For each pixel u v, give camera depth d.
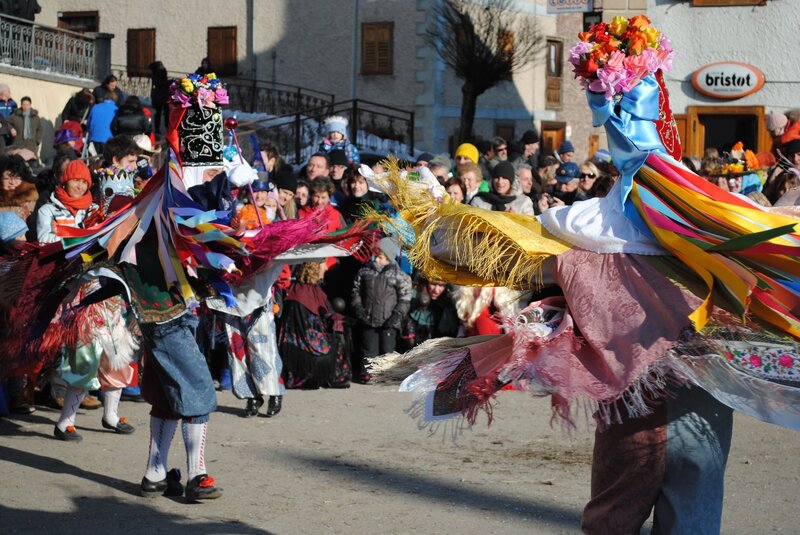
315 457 6.49
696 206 3.51
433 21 23.77
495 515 5.27
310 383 8.95
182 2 26.67
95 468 6.19
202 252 5.36
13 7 19.22
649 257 3.46
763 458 6.52
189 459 5.55
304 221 5.75
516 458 6.48
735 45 15.90
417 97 24.09
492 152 12.01
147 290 5.42
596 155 12.99
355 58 24.66
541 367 3.30
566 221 3.62
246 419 7.66
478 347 3.66
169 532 5.00
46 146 19.52
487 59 22.22
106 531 5.00
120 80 26.23
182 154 5.63
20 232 7.14
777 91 15.79
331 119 11.65
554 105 26.91
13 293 5.80
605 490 3.51
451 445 6.83
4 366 5.93
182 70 26.77
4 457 6.39
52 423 7.39
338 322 8.94
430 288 9.16
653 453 3.39
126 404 8.11
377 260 9.12
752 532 5.02
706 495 3.42
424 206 3.78
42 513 5.28
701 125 16.23
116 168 8.26
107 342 6.73
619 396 3.28
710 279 3.29
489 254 3.58
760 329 3.41
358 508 5.39
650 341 3.27
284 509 5.38
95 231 5.57
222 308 5.86
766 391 3.33
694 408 3.40
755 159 10.27
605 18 16.28
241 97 25.36
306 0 25.20
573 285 3.45
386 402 8.34
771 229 3.25
